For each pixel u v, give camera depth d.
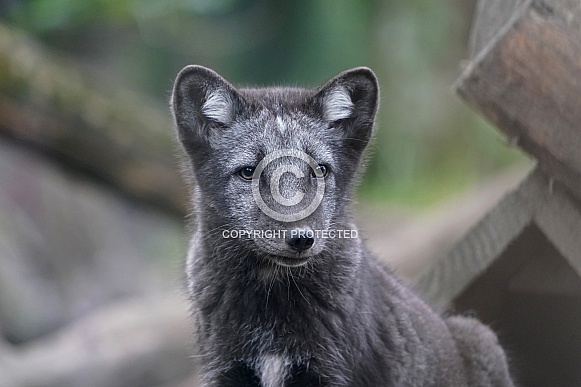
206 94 7.17
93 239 23.00
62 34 23.94
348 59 23.38
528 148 7.17
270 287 6.94
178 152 7.80
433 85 22.89
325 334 6.84
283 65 24.56
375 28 23.59
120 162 13.84
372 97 7.37
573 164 6.87
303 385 6.89
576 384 8.80
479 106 7.21
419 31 23.27
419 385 7.17
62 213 22.73
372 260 7.68
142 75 25.53
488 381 7.79
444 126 22.45
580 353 8.72
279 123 7.09
